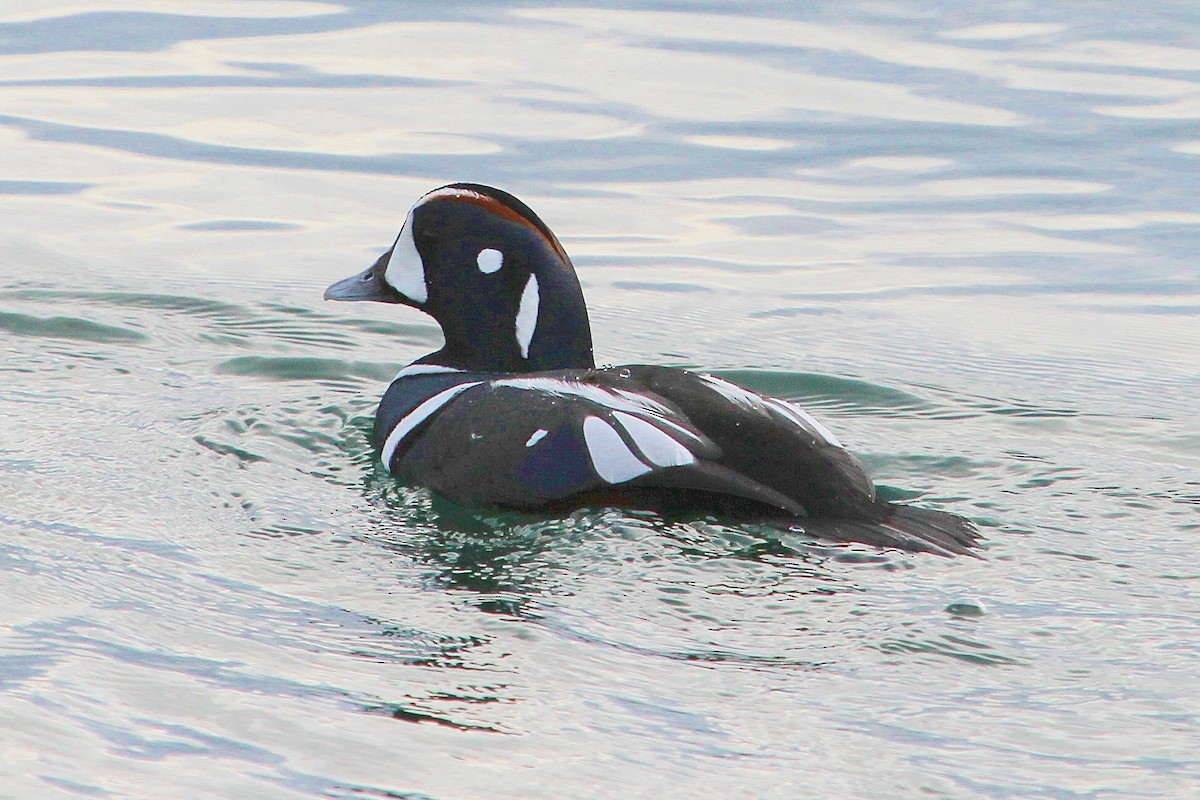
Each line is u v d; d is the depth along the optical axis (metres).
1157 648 8.57
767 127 20.03
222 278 16.19
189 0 24.91
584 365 11.74
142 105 20.64
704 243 17.16
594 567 9.46
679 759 7.39
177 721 7.52
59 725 7.39
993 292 16.17
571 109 20.53
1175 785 7.21
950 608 8.98
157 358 14.20
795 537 9.70
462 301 11.82
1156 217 17.64
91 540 9.84
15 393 12.98
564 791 7.07
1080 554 9.91
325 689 7.95
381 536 10.05
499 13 24.34
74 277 16.05
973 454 12.21
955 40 23.09
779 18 24.14
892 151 19.36
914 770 7.33
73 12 24.25
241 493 10.82
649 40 23.12
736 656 8.44
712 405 10.37
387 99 20.75
